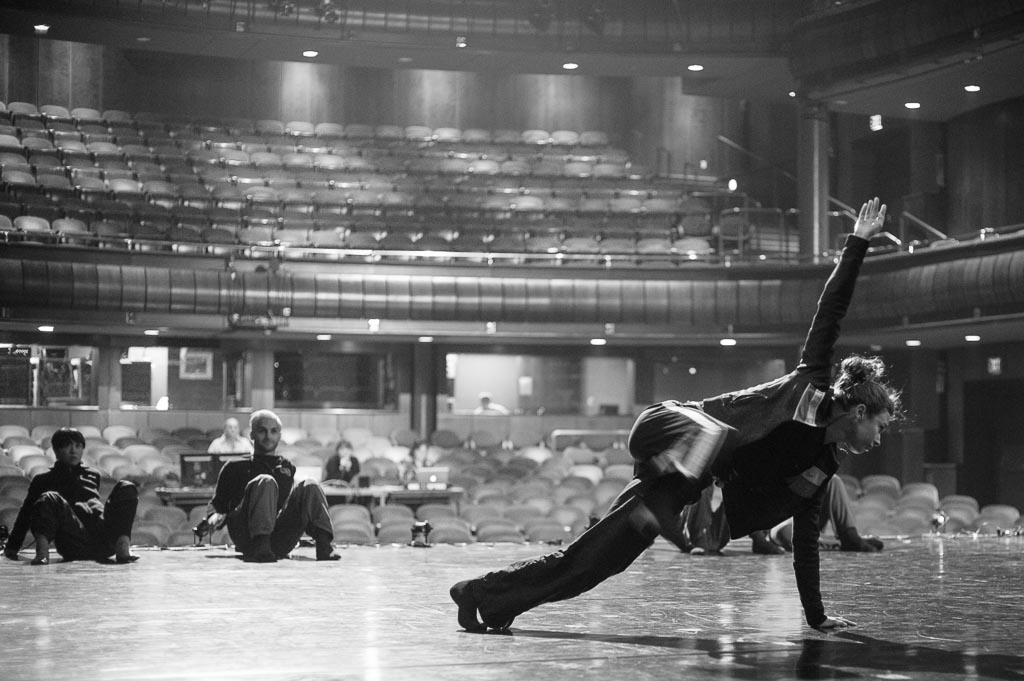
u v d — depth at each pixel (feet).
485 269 56.90
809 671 10.88
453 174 70.90
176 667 10.97
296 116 78.59
